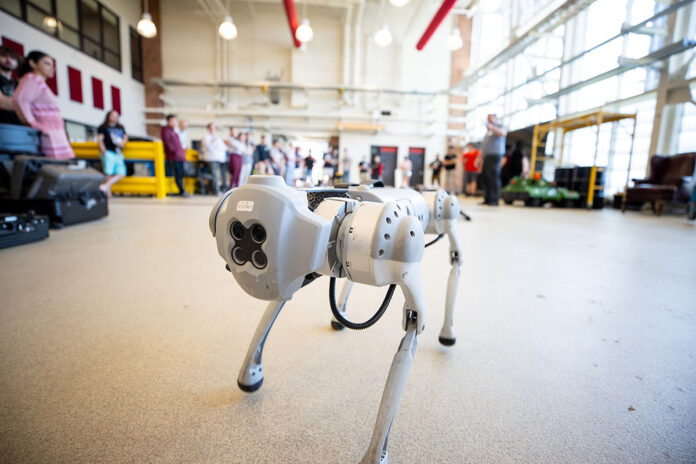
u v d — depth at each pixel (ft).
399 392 1.82
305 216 1.57
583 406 2.68
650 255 8.21
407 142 39.01
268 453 2.16
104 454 2.12
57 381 2.84
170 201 19.63
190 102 36.78
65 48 25.72
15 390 2.71
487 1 19.49
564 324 4.22
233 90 36.55
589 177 23.11
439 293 5.32
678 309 4.76
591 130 26.61
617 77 23.29
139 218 12.49
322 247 1.59
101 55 29.99
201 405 2.60
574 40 26.13
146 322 4.01
